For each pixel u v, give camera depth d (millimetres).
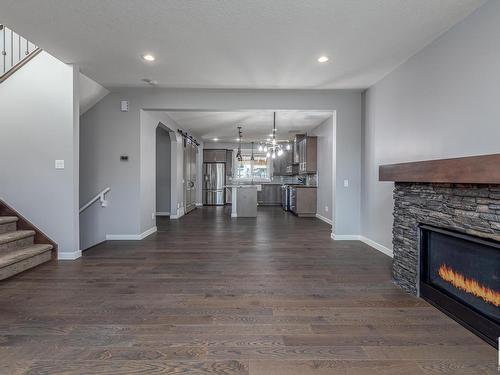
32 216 3738
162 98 4754
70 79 3676
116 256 3877
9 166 3732
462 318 2070
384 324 2098
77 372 1569
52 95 3695
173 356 1715
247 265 3486
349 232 4930
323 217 7270
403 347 1816
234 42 3074
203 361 1672
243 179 11648
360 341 1882
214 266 3443
